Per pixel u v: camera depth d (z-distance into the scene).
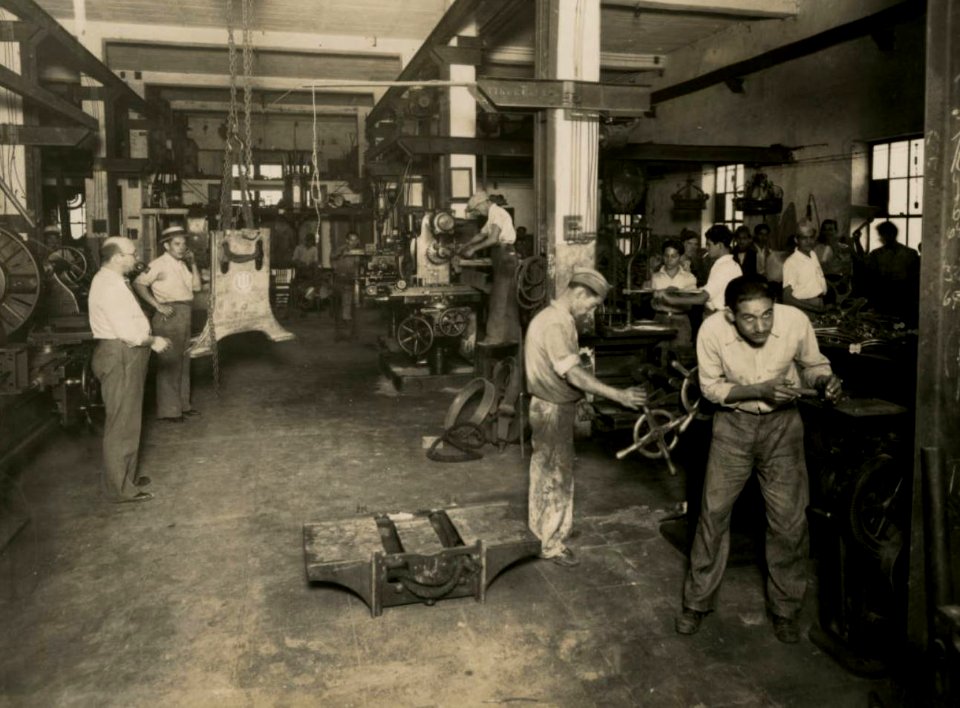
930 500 2.70
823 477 3.53
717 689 3.01
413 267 9.87
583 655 3.25
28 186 8.52
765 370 3.20
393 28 15.09
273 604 3.70
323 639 3.38
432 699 2.94
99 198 12.40
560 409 3.97
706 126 14.88
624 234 11.74
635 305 8.75
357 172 20.86
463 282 9.90
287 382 9.30
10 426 5.57
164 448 6.38
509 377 6.68
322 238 21.45
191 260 7.45
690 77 15.41
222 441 6.60
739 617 3.57
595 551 4.29
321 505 5.05
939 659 2.59
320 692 2.98
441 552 3.60
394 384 8.96
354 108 20.75
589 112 6.17
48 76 13.20
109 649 3.29
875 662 3.12
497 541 3.72
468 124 11.27
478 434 6.29
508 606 3.67
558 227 6.32
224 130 19.84
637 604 3.69
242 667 3.16
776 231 12.77
